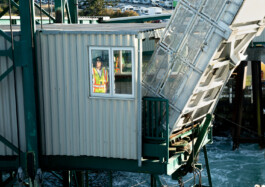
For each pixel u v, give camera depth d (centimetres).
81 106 1295
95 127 1295
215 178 3600
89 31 1248
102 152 1298
